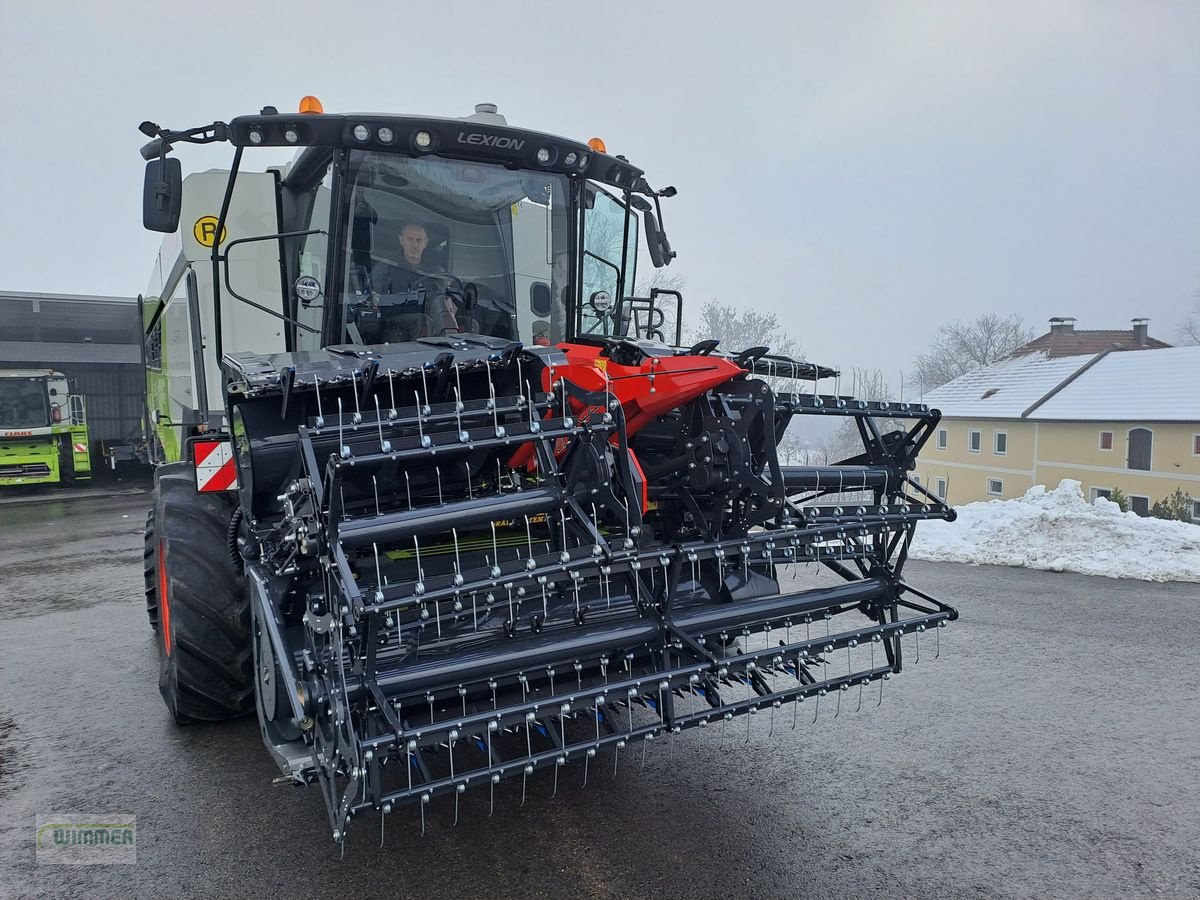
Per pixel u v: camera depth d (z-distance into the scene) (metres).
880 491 3.53
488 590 2.42
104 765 3.77
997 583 7.18
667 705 2.75
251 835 3.15
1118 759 3.72
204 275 4.66
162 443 8.12
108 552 9.80
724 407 3.01
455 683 2.54
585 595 3.01
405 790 2.30
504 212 4.20
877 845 3.01
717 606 3.03
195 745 3.99
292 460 2.88
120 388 20.97
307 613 2.60
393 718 2.29
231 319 4.59
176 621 3.80
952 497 42.12
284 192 4.49
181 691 3.89
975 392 43.16
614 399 2.73
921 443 3.49
